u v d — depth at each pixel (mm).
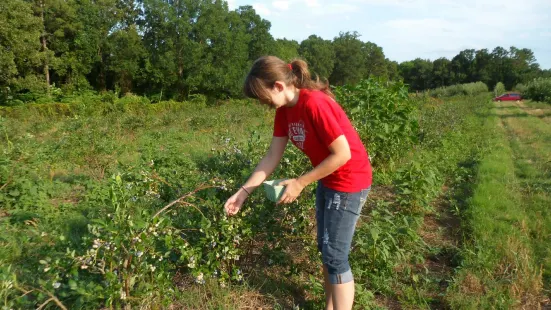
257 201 3387
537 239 4629
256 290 3170
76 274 2527
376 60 87125
